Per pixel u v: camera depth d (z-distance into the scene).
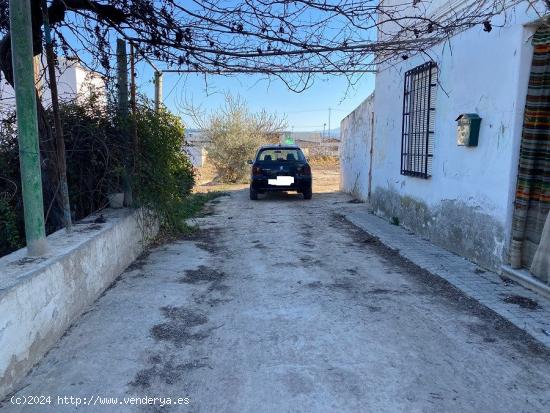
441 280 4.83
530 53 4.41
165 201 6.54
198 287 4.61
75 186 5.70
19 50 3.16
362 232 7.75
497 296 4.25
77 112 5.55
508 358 3.07
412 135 7.47
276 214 9.99
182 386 2.71
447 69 6.08
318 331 3.51
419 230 7.23
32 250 3.37
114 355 3.09
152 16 4.29
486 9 4.59
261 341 3.32
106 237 4.54
